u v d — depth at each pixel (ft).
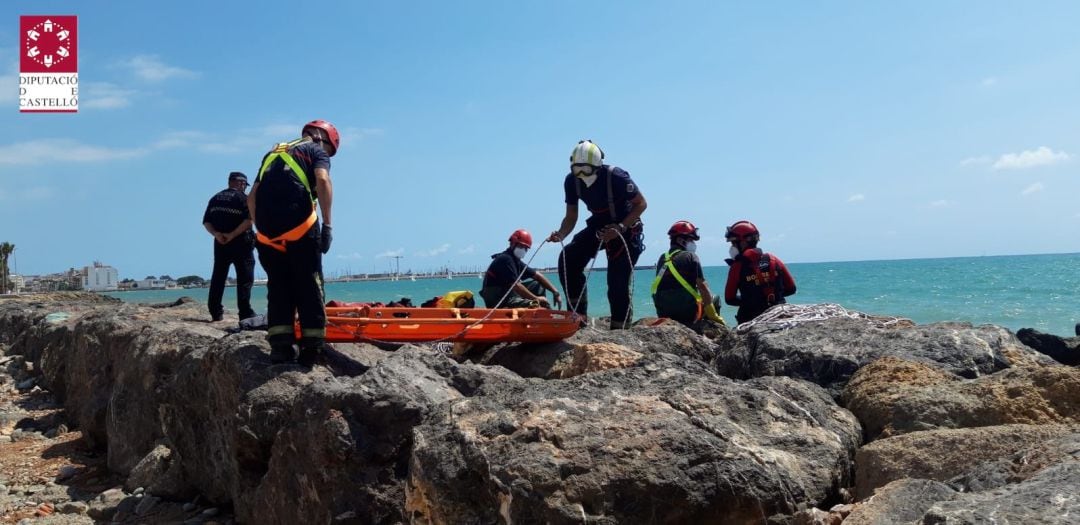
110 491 21.62
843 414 14.21
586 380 14.24
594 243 25.86
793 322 21.15
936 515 8.11
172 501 20.93
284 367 18.13
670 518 10.82
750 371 19.47
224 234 29.84
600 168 25.30
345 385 15.26
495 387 14.78
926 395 14.23
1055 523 7.61
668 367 15.19
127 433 23.89
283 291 18.61
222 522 19.10
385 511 14.14
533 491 10.71
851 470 12.99
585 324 24.73
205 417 20.24
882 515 9.16
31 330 46.03
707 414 12.85
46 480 23.70
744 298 29.55
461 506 11.41
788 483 11.46
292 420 15.49
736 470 11.20
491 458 11.39
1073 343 27.86
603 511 10.71
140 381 23.90
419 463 12.00
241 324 23.95
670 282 29.27
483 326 21.38
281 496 15.76
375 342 21.06
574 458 11.16
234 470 18.58
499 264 28.81
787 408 13.44
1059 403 13.74
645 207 25.40
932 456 11.75
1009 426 12.16
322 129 19.74
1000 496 8.46
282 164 18.43
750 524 11.00
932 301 98.84
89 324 32.32
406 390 15.16
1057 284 130.62
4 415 32.58
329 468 14.44
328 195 18.49
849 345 18.57
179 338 23.53
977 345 17.98
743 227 29.86
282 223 18.13
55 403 35.83
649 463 11.14
